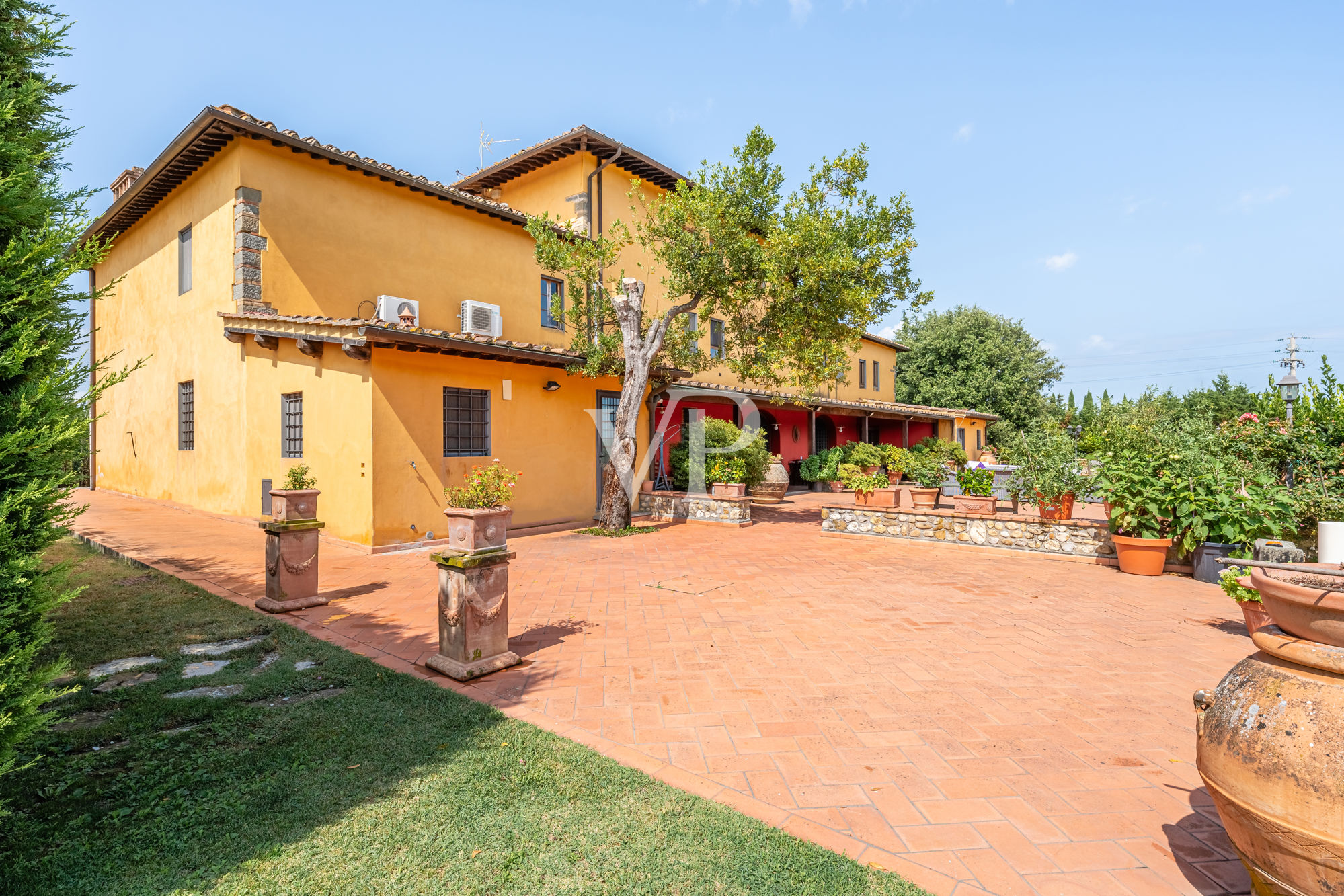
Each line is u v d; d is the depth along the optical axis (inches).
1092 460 372.2
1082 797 113.5
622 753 128.4
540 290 570.9
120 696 154.6
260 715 144.7
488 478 181.5
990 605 246.8
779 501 670.5
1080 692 161.2
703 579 293.7
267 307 401.7
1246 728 77.2
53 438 93.7
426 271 484.4
